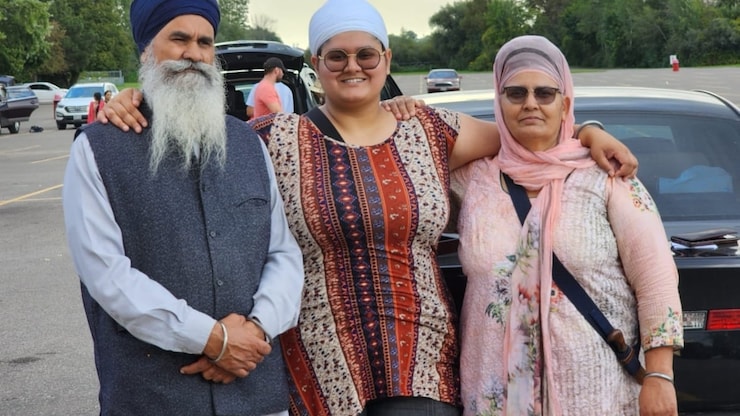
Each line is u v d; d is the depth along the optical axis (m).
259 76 9.73
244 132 2.54
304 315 2.56
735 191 3.44
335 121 2.71
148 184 2.32
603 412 2.46
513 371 2.52
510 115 2.59
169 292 2.29
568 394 2.47
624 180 2.54
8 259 8.41
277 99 8.88
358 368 2.52
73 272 7.78
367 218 2.54
